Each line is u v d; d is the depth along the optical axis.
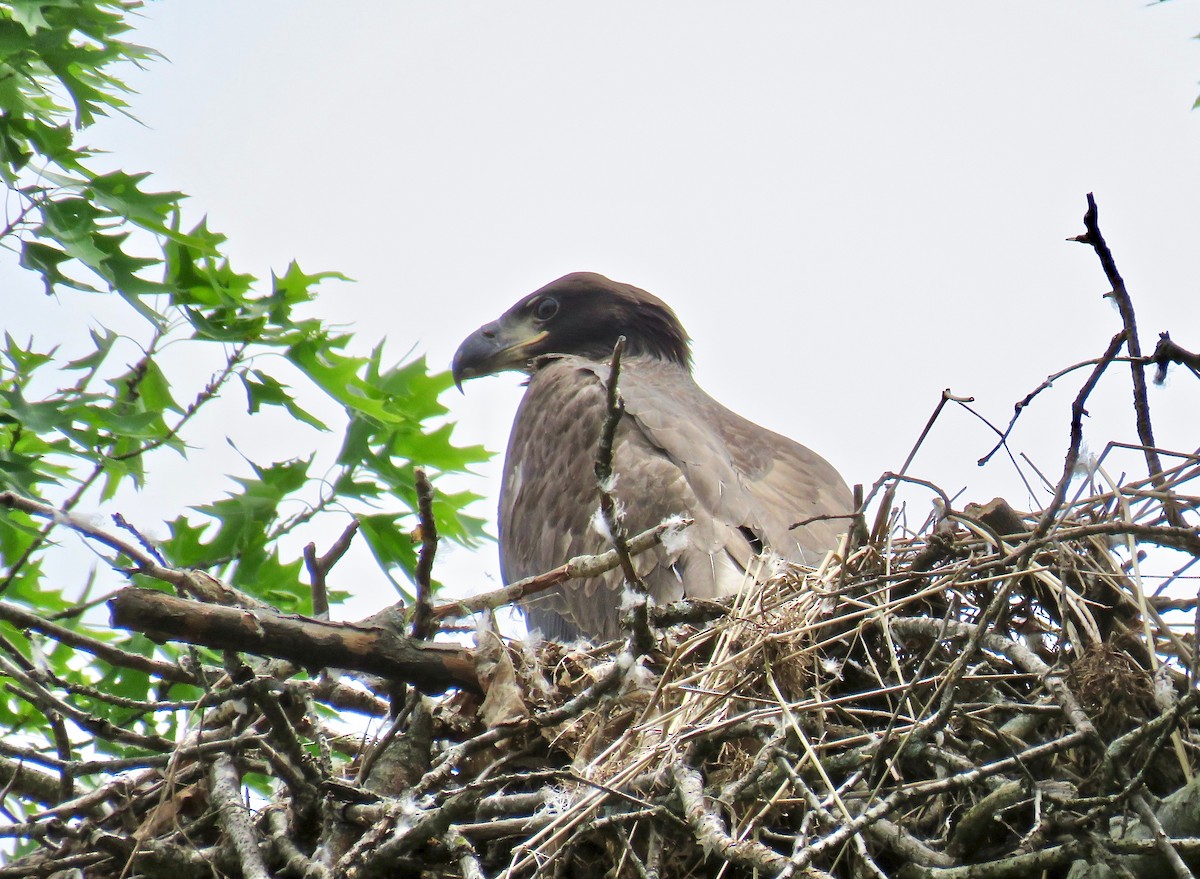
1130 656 10.53
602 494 10.09
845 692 11.05
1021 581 11.05
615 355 9.92
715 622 11.20
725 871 10.05
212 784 10.89
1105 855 8.80
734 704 10.60
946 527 11.31
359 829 10.34
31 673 10.95
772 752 9.74
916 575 10.97
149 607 9.94
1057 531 10.26
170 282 14.93
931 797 9.84
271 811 10.89
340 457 14.98
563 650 11.86
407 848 9.82
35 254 14.63
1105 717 10.02
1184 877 8.50
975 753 10.05
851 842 9.55
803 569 11.84
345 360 15.09
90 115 15.24
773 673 10.69
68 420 14.23
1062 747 9.31
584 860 10.39
